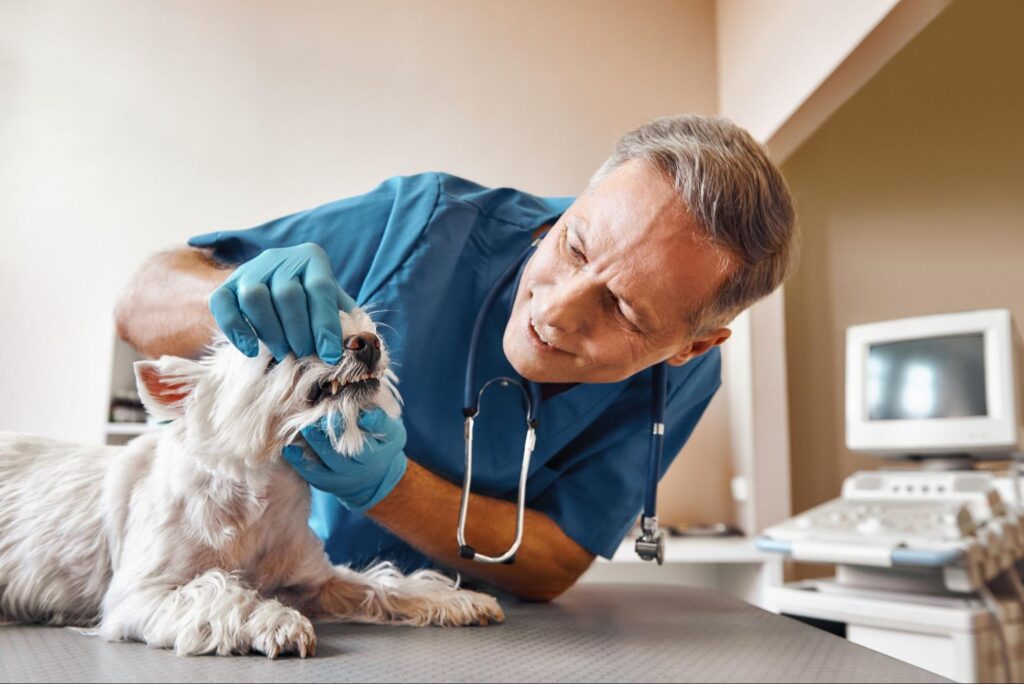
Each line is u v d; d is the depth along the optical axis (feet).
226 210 10.96
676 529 10.34
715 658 2.49
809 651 2.61
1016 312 6.24
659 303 3.15
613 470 4.12
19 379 10.59
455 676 2.20
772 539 6.29
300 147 11.10
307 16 11.34
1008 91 4.71
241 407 2.94
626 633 2.96
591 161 11.51
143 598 2.79
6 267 10.74
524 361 3.54
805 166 10.23
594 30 11.78
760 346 10.65
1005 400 6.26
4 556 3.34
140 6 11.16
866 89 8.05
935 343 6.79
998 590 5.75
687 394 4.42
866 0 6.86
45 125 10.95
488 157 11.35
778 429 10.55
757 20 10.16
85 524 3.28
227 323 2.92
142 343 3.94
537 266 3.48
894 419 6.98
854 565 6.10
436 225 4.16
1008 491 6.73
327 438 2.96
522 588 3.85
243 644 2.50
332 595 3.34
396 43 11.42
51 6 11.11
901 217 7.47
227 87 11.12
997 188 5.30
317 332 2.93
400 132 11.27
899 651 5.49
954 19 5.56
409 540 3.59
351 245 4.18
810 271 10.39
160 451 3.19
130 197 10.93
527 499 4.11
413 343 3.88
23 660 2.39
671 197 3.10
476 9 11.61
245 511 3.07
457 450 3.88
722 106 11.69
